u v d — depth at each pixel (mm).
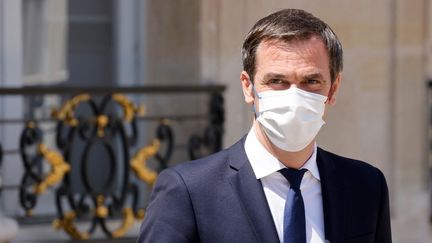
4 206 10703
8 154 10484
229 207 4113
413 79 11219
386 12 11094
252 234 4070
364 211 4289
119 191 11180
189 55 11008
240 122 10750
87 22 11281
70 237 9859
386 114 11195
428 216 11312
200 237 4102
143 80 11242
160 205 4176
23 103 10898
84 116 11102
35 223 10406
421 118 11289
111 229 10500
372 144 11195
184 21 11031
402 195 11273
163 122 10219
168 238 4086
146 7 11227
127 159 10000
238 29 10805
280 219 4145
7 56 10812
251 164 4199
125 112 10000
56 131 9844
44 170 10961
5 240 8594
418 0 11172
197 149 10500
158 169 10273
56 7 11164
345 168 4355
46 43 11125
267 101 4031
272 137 4090
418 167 11320
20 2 10875
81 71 11289
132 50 11312
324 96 4070
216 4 10859
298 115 3980
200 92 10500
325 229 4180
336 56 4125
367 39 11055
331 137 11102
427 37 11258
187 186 4152
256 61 4090
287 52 4008
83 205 9891
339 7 10930
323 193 4238
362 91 11109
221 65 10828
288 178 4172
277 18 4082
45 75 11125
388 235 4445
